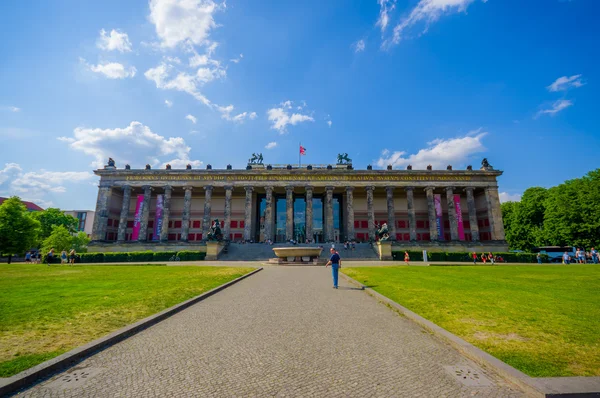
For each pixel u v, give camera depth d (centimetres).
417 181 8088
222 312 1309
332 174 8050
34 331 946
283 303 1511
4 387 587
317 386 625
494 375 677
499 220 7856
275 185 8025
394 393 596
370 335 975
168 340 925
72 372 694
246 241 7556
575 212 6488
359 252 6462
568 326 1001
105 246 7425
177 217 8788
